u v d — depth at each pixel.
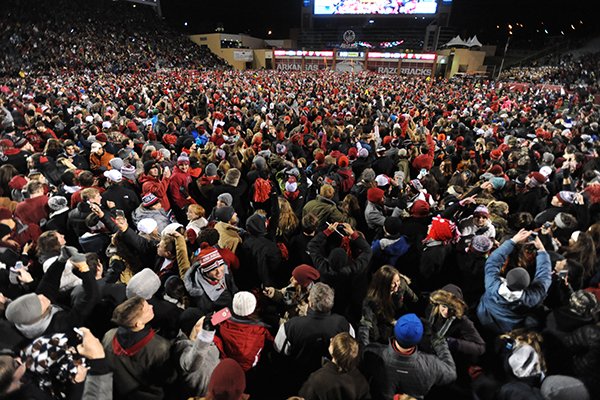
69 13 44.59
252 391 3.46
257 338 3.04
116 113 12.12
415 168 7.80
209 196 5.79
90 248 4.23
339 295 4.00
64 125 9.88
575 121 16.47
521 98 25.84
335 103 19.58
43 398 2.15
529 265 3.71
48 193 5.27
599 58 39.81
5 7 38.12
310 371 3.05
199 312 3.26
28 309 2.45
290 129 12.14
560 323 2.97
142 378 2.49
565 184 6.63
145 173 5.91
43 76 29.38
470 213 5.21
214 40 59.06
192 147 7.75
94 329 3.24
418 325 2.48
